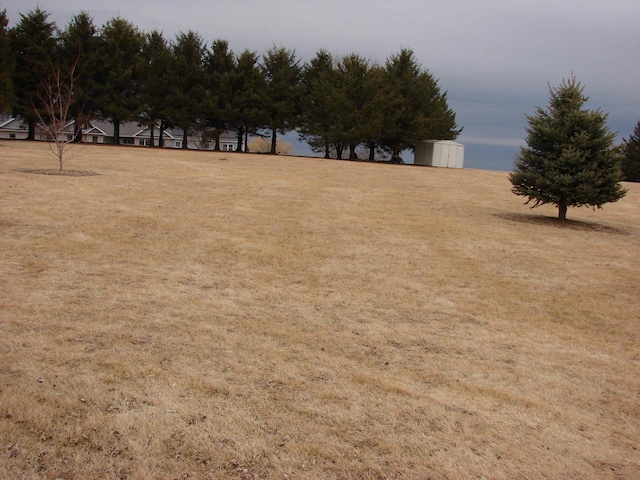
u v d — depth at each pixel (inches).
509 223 517.0
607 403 169.5
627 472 132.2
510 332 227.3
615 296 294.2
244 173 825.5
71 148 1141.1
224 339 193.9
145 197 506.3
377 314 236.2
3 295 221.1
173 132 2556.6
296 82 1662.2
